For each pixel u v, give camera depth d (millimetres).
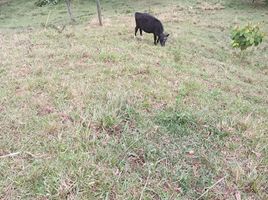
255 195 3668
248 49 14070
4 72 6816
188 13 20562
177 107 5422
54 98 5504
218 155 4309
